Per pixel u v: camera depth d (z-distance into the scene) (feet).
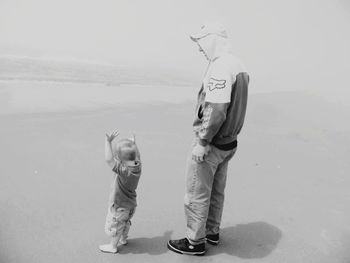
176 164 17.58
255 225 12.64
